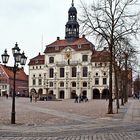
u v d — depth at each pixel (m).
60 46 129.62
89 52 123.12
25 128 19.66
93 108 45.38
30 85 137.75
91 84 122.81
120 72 51.94
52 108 45.00
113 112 36.91
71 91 126.69
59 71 129.00
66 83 126.56
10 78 142.25
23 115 30.64
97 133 17.17
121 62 49.00
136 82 119.94
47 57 131.62
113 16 33.53
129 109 44.84
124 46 37.00
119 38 33.88
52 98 96.06
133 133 16.95
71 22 129.00
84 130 18.66
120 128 19.64
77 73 124.81
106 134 16.66
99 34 33.56
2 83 141.38
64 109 42.34
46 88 126.81
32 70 137.62
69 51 126.94
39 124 22.16
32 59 138.88
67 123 22.97
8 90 140.62
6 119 25.77
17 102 71.31
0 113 32.91
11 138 15.17
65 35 132.12
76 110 39.97
